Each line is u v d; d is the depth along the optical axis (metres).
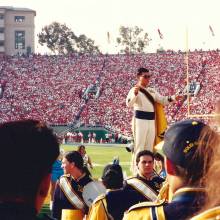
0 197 2.85
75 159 8.70
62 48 148.50
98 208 6.73
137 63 89.94
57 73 91.31
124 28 141.00
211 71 81.50
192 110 71.38
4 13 142.00
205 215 2.84
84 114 80.12
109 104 81.31
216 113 2.86
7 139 2.87
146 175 7.54
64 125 79.06
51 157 2.93
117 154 50.91
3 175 2.83
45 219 3.00
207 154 3.05
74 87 86.94
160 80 83.69
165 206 3.44
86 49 148.62
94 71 90.19
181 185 3.39
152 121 12.05
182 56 88.00
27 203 2.88
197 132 3.39
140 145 12.02
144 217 3.46
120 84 85.69
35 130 2.94
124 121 77.19
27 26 143.12
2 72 93.00
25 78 91.19
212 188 2.77
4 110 84.62
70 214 8.66
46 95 86.38
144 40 141.12
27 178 2.86
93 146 66.44
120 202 6.80
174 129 3.50
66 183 8.75
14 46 143.12
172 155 3.41
